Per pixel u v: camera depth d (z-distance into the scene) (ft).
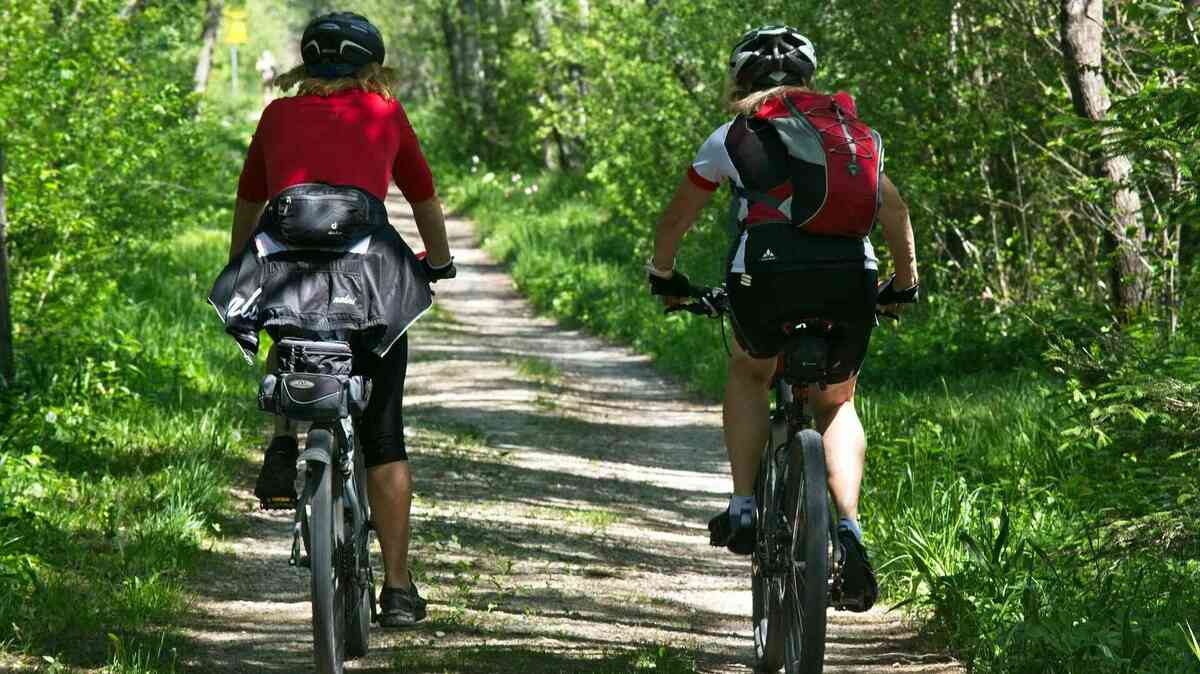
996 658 31.01
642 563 46.44
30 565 35.70
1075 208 89.04
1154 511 38.73
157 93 102.68
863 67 91.35
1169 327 54.65
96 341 72.13
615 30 139.44
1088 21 68.49
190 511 45.85
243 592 39.14
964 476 53.01
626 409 85.51
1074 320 46.75
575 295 137.08
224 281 27.04
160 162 106.52
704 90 123.24
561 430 74.84
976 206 97.30
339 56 28.60
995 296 91.50
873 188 27.12
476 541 47.03
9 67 78.48
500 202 224.33
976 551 36.78
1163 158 54.03
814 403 30.12
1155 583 35.09
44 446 52.24
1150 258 65.10
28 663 29.84
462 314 138.00
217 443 59.26
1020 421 62.18
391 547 29.50
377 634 34.76
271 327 26.53
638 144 135.13
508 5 262.67
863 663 33.71
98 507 45.42
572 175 231.71
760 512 30.86
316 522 26.55
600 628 36.78
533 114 206.49
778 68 28.53
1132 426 43.06
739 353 30.32
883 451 57.16
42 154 78.95
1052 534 42.39
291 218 26.71
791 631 29.40
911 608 38.40
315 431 27.32
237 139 248.73
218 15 237.66
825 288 27.17
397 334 27.09
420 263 28.19
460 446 67.15
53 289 74.38
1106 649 28.25
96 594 35.70
